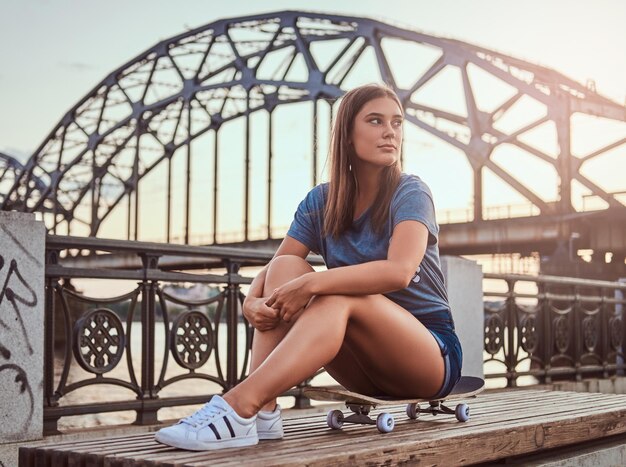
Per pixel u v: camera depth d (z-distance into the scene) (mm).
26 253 3693
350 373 2568
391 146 2568
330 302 2258
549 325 7785
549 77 45375
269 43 53531
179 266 53031
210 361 21375
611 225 41000
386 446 2146
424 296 2609
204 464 1859
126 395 15914
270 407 2312
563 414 2939
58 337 24219
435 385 2543
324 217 2730
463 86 46250
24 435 3631
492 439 2488
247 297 2461
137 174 61750
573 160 44000
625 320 9141
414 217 2477
